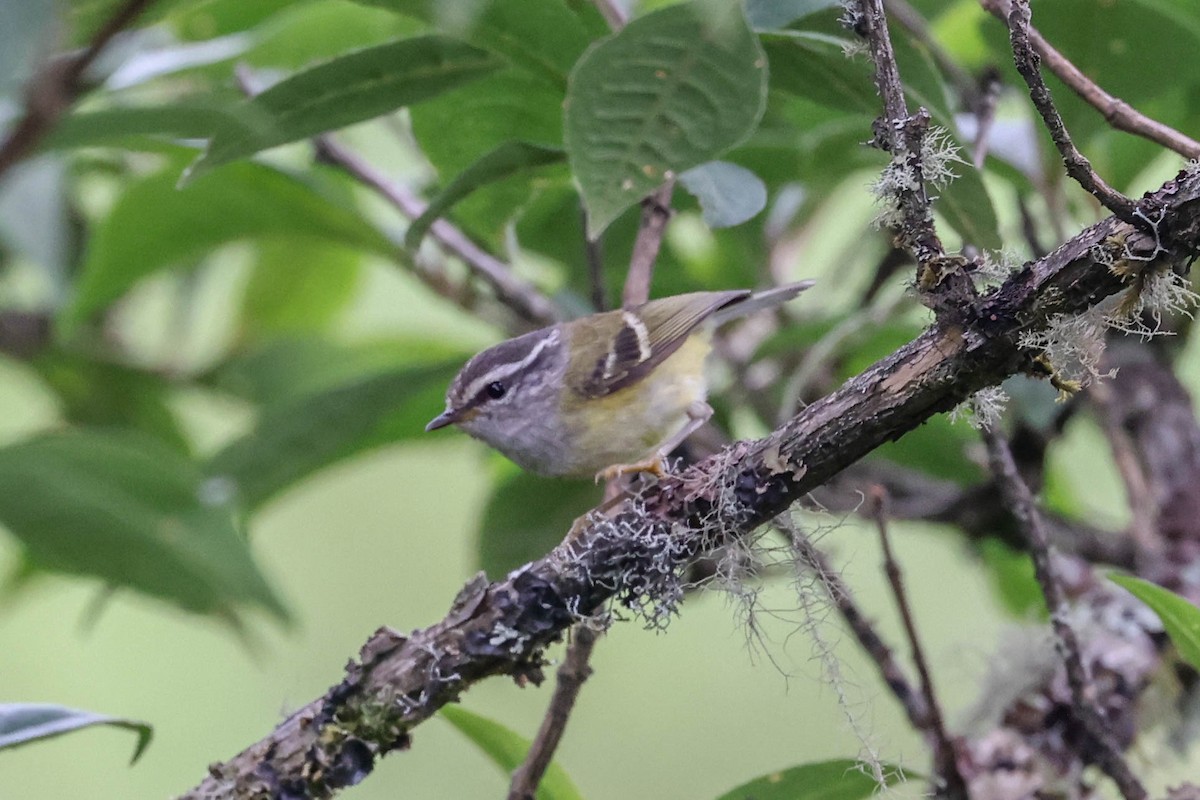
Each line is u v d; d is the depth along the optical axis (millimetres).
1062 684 7645
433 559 13750
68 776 12000
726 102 5609
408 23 8875
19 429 13414
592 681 12445
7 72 3539
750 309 9461
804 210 11031
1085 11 7066
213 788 5488
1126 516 11492
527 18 6492
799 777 6543
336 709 5480
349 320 12250
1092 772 7625
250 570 8562
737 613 5863
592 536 5590
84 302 9836
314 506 13789
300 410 9039
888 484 9641
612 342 8891
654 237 7121
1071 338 5113
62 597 12680
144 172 10133
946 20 9914
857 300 10398
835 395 5348
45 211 8641
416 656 5469
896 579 6781
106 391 11484
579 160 5684
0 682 12172
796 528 6105
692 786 11984
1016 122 8180
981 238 6715
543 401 8898
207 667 12727
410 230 6984
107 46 3596
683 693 12445
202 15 9102
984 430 7312
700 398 9156
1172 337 9383
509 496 9586
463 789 12062
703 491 5555
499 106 7309
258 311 11812
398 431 10219
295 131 6770
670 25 5438
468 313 10312
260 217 9625
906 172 5148
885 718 8328
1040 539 7133
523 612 5484
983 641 8305
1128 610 8016
